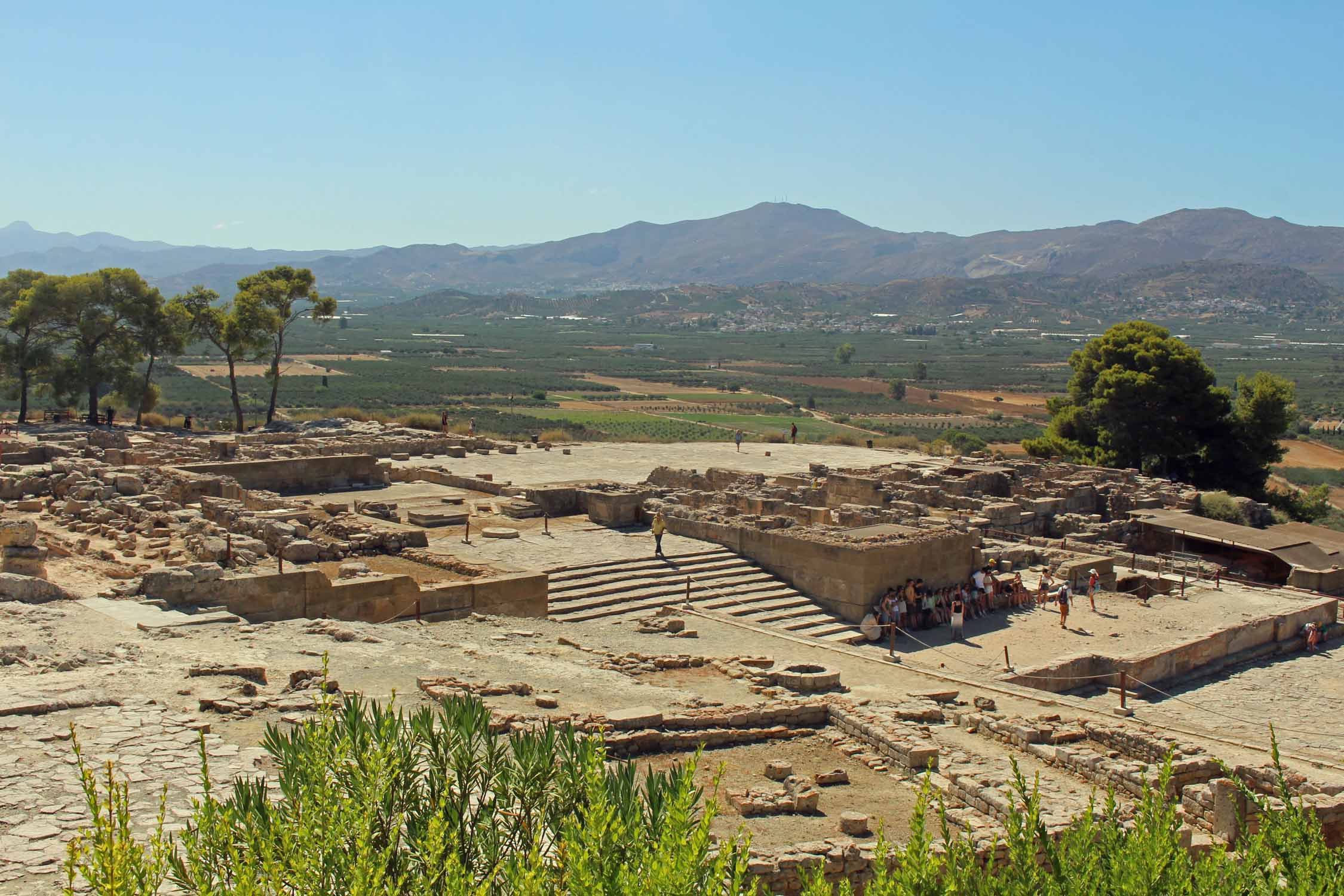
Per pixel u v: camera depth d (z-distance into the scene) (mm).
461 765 11156
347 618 28625
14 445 54875
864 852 14820
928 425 168125
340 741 10586
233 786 14594
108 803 9109
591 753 10875
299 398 172000
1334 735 28844
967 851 11469
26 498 40500
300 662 21922
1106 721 24250
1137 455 71000
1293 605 40031
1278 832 12172
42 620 23391
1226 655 36125
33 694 17984
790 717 21234
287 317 85938
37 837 13055
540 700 20078
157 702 18078
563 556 38469
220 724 17359
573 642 27141
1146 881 10891
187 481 41031
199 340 84625
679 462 66750
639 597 35406
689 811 10148
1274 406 71125
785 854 14469
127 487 40906
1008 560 43625
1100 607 39906
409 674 21766
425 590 29969
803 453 72688
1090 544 47594
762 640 30703
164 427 83000
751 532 39781
